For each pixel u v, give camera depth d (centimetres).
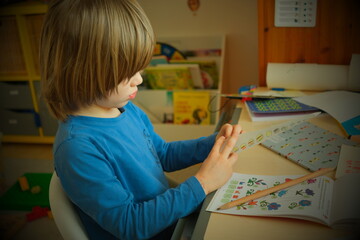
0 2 186
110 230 58
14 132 218
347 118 82
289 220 48
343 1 106
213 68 164
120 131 68
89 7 53
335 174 58
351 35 109
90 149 58
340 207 48
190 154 84
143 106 163
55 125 210
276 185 57
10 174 186
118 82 57
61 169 57
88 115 64
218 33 174
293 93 108
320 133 77
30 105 208
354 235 44
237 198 55
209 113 156
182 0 171
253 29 170
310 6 109
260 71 121
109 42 54
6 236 135
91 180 56
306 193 53
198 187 58
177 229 60
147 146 77
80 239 57
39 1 186
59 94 59
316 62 115
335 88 108
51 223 144
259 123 88
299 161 65
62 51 55
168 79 161
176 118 161
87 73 55
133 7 57
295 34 114
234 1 167
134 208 59
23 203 153
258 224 48
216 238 45
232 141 65
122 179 66
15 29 193
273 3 111
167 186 77
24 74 202
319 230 45
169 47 177
